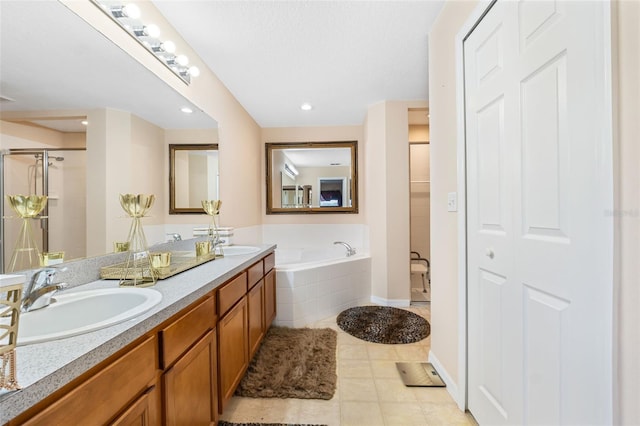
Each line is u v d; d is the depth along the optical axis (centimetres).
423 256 385
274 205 373
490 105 116
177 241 184
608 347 67
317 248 360
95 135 122
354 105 301
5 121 90
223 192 247
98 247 123
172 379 87
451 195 148
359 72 228
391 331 224
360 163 363
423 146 385
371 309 272
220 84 239
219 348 123
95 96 122
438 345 169
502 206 109
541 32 88
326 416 136
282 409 140
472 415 133
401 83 249
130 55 137
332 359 184
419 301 303
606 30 66
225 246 235
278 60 208
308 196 371
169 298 91
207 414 111
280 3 150
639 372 60
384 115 288
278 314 241
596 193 69
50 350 58
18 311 48
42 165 101
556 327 83
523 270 97
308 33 176
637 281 60
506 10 105
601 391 68
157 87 160
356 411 139
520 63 98
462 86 137
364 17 162
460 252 138
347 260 282
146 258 125
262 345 203
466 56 135
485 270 121
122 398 68
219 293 124
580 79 74
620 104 64
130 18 133
